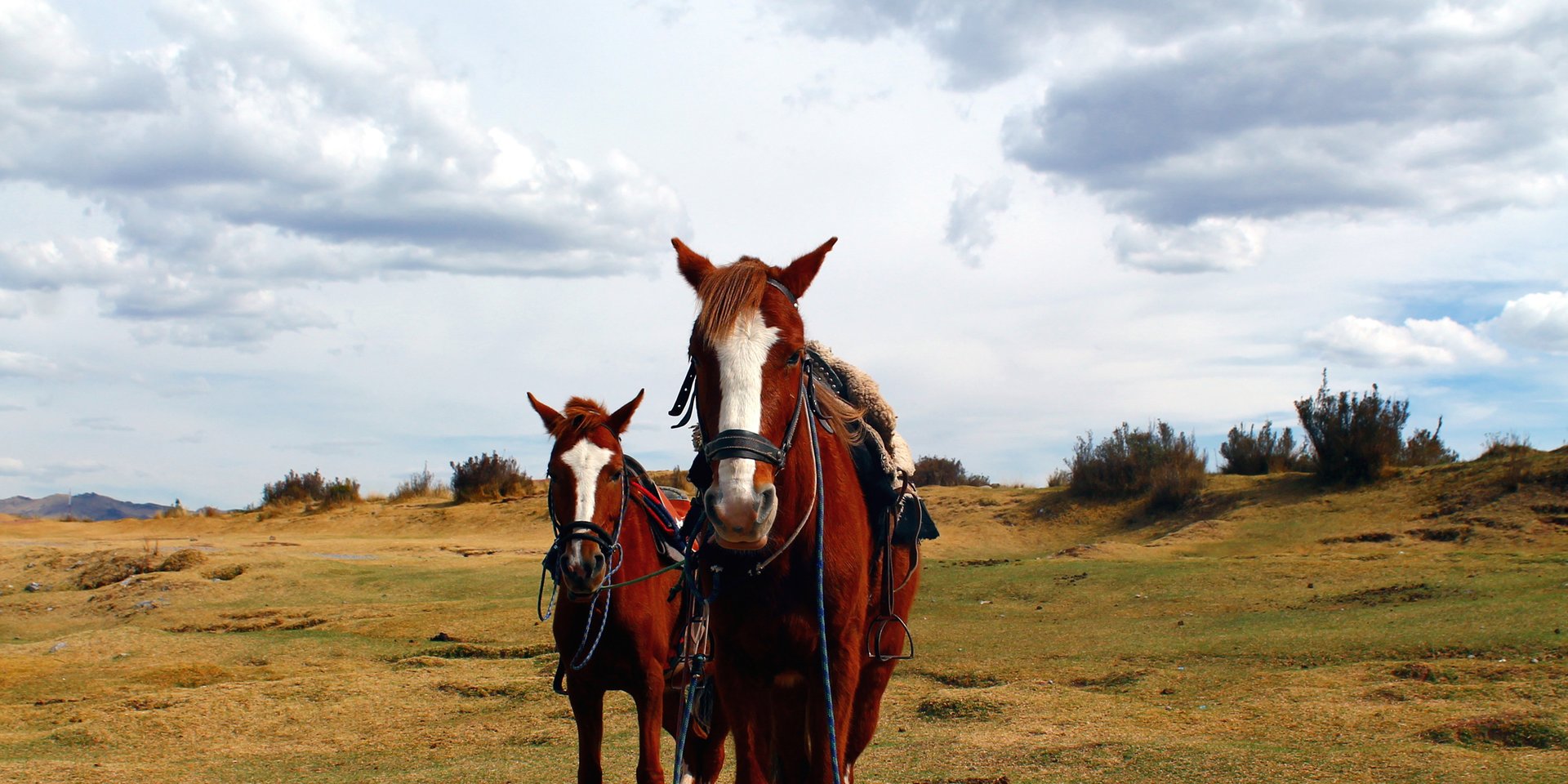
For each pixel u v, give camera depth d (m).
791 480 3.76
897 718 8.03
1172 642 10.25
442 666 11.41
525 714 9.07
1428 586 11.59
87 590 19.25
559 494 6.42
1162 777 5.79
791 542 3.77
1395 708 6.86
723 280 3.65
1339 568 13.48
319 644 13.23
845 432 4.47
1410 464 20.56
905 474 4.85
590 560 6.10
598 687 6.48
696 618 6.66
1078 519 22.69
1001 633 11.60
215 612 16.05
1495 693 7.00
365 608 15.81
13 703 10.34
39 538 31.09
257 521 34.06
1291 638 9.73
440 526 29.70
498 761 7.59
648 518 6.87
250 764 7.74
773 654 3.88
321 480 38.97
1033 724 7.36
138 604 17.16
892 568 4.69
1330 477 20.36
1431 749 5.81
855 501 4.20
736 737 4.41
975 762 6.48
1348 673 8.18
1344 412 20.38
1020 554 20.94
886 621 4.66
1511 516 16.02
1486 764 5.45
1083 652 10.18
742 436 3.36
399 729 8.76
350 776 7.29
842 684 3.89
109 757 8.05
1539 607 9.85
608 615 6.29
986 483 32.97
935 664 10.05
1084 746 6.61
